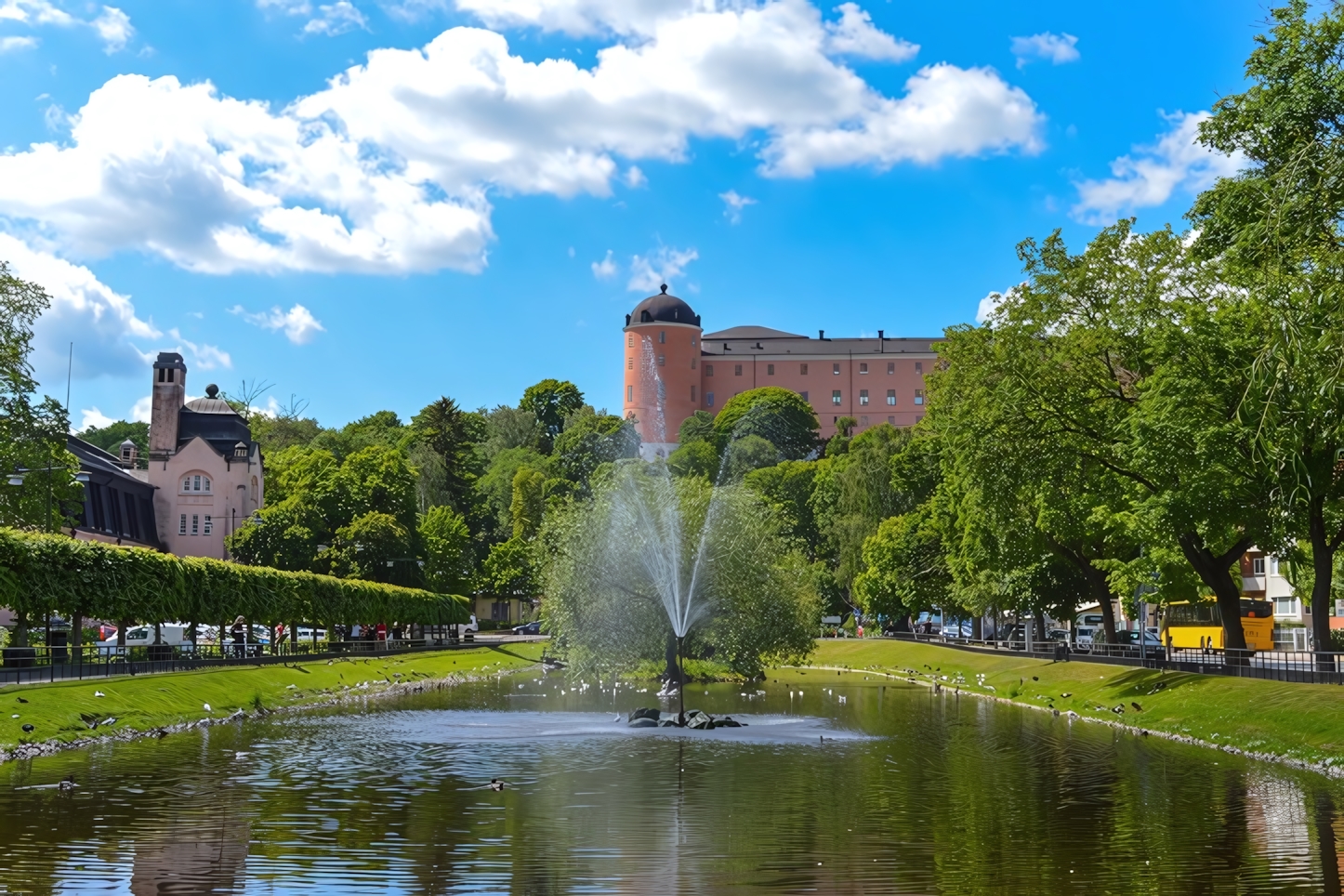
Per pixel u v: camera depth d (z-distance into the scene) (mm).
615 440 175000
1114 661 62688
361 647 85312
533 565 65125
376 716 50656
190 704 48031
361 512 114438
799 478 154500
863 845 23375
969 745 40000
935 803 28125
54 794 28359
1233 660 49812
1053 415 51688
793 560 71188
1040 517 56281
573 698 62438
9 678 43875
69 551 50188
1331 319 26312
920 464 104312
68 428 68938
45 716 38781
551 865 21469
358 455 118188
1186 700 46344
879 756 37125
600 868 21312
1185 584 64812
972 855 22422
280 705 54969
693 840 23719
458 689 70625
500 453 184625
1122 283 52594
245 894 19234
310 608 75688
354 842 23219
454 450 156375
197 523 122625
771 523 63844
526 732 43531
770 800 28422
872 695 65312
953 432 55719
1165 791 30031
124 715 42562
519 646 114062
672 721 46031
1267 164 39906
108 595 51844
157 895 19078
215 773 32000
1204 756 37250
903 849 23031
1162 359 47000
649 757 36562
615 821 25719
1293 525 44500
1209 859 22094
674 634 59625
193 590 59750
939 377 67625
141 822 24938
